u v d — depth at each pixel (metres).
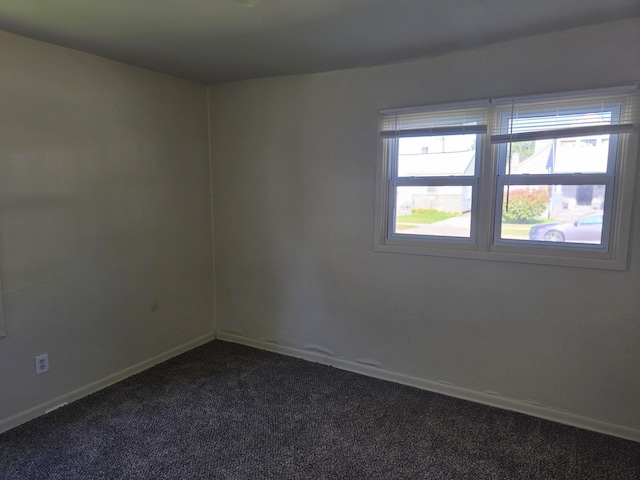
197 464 2.00
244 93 3.26
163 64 2.77
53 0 1.78
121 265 2.83
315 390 2.75
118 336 2.85
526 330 2.43
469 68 2.43
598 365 2.26
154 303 3.10
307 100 3.00
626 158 2.08
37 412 2.40
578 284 2.26
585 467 1.99
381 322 2.90
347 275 3.00
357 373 3.01
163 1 1.79
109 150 2.70
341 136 2.90
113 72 2.69
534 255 2.36
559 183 2.30
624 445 2.16
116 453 2.08
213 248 3.60
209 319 3.62
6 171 2.19
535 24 2.06
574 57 2.15
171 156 3.15
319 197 3.05
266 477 1.92
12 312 2.27
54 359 2.48
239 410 2.49
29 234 2.31
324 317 3.14
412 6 1.84
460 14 1.93
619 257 2.14
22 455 2.05
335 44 2.34
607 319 2.21
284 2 1.80
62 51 2.40
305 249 3.16
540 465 2.00
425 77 2.57
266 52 2.48
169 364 3.14
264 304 3.41
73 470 1.95
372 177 2.82
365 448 2.13
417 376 2.81
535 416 2.43
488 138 2.43
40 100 2.32
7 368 2.26
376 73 2.73
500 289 2.48
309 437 2.22
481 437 2.22
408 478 1.92
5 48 2.16
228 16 1.96
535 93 2.26
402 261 2.78
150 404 2.55
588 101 2.17
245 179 3.36
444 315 2.67
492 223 2.48
